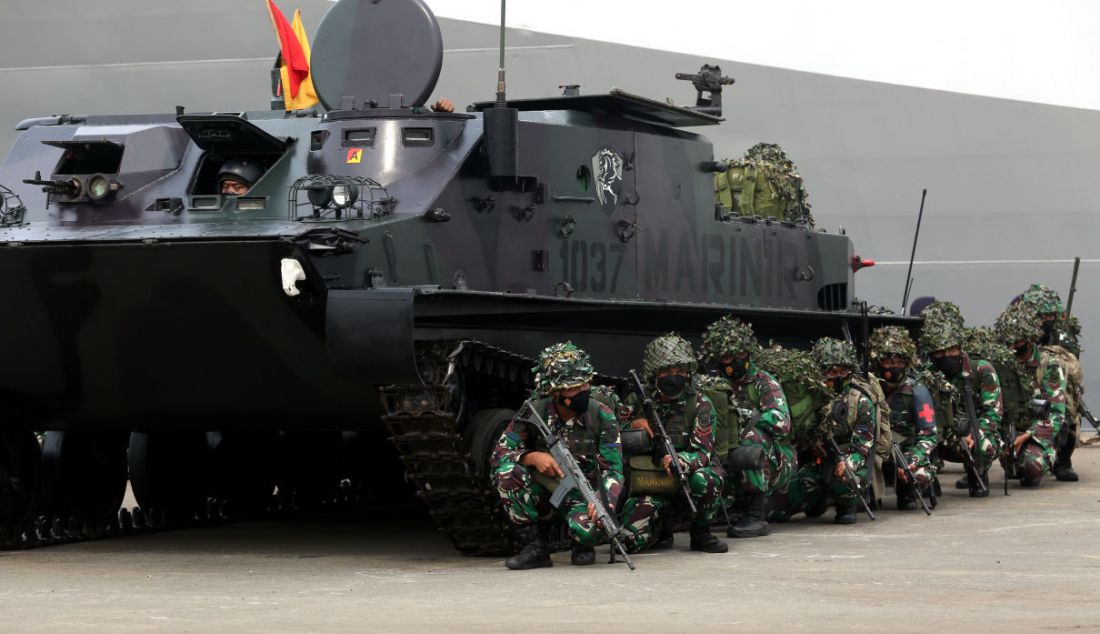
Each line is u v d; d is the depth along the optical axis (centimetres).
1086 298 3078
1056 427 1866
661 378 1180
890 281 3145
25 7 3081
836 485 1425
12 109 3130
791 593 948
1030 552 1177
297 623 843
